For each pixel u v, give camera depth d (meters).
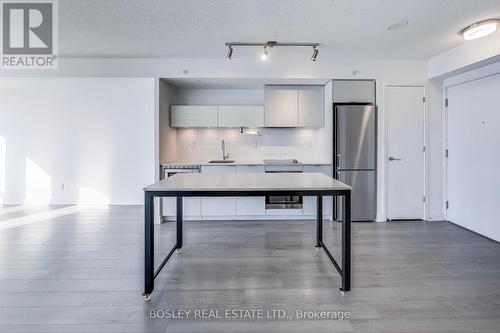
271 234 3.89
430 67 4.38
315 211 4.59
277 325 1.92
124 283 2.49
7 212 5.06
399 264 2.87
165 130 4.63
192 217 4.62
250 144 5.35
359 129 4.41
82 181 5.71
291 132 5.31
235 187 2.30
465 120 4.08
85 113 5.68
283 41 3.63
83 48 3.89
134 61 4.32
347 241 2.27
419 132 4.48
